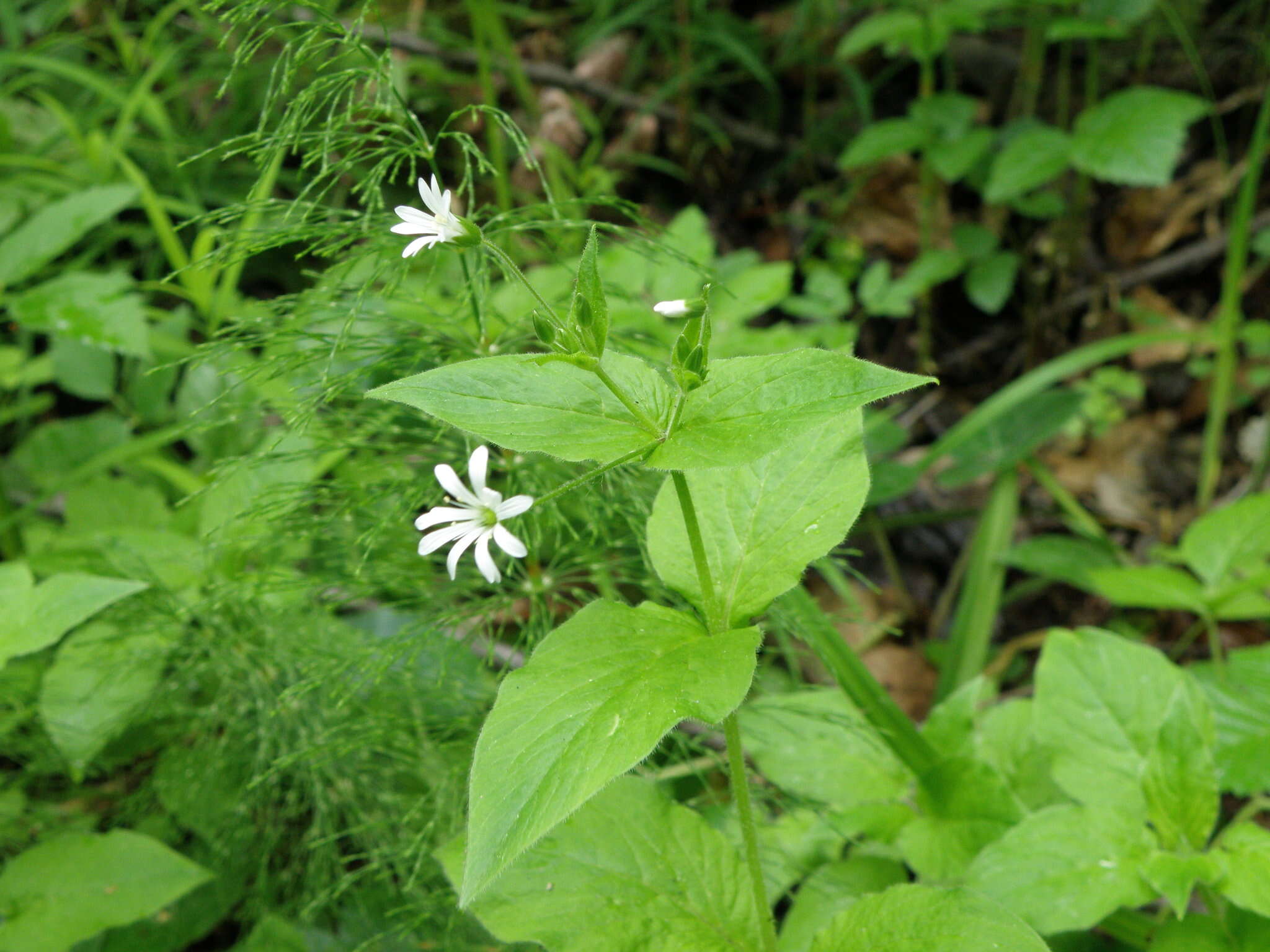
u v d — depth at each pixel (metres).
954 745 0.32
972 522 0.52
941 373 0.59
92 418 0.45
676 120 0.65
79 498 0.40
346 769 0.32
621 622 0.22
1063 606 0.48
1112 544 0.46
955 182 0.63
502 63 0.62
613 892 0.25
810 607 0.32
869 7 0.66
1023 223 0.62
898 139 0.52
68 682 0.32
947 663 0.42
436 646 0.32
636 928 0.24
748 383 0.21
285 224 0.32
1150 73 0.63
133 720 0.33
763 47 0.67
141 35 0.64
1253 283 0.57
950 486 0.47
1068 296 0.59
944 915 0.23
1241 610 0.37
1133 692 0.29
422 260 0.39
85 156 0.50
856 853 0.31
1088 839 0.27
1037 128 0.51
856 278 0.61
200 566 0.34
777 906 0.35
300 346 0.33
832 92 0.68
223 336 0.38
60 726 0.32
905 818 0.31
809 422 0.20
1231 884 0.26
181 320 0.46
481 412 0.21
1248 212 0.45
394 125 0.28
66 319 0.38
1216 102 0.61
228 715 0.34
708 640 0.21
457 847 0.25
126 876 0.29
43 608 0.27
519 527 0.29
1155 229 0.60
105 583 0.27
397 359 0.28
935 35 0.52
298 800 0.35
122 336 0.37
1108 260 0.60
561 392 0.21
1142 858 0.27
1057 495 0.47
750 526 0.24
